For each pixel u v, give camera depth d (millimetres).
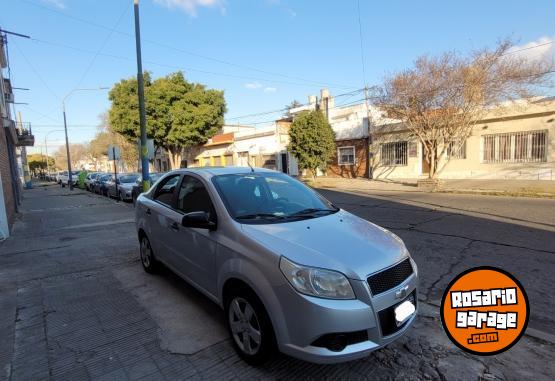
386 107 16516
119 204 15328
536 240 6660
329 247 2805
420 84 15148
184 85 28984
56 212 13227
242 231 3051
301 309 2496
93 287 4742
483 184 16141
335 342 2494
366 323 2521
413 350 3152
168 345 3266
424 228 7902
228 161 34250
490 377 2771
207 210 3553
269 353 2758
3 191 8867
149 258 5117
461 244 6480
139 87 11992
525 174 16656
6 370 2916
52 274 5344
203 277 3547
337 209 4031
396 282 2775
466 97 14453
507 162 17297
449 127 15227
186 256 3861
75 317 3855
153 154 12422
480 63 14375
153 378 2795
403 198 13547
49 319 3822
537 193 12789
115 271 5406
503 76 14203
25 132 23797
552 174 15828
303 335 2500
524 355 3047
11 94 20875
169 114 28078
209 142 35812
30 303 4262
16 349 3236
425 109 15477
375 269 2662
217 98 29938
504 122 17172
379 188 17609
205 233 3443
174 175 4660
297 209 3713
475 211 9984
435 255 5852
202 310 3973
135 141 29297
